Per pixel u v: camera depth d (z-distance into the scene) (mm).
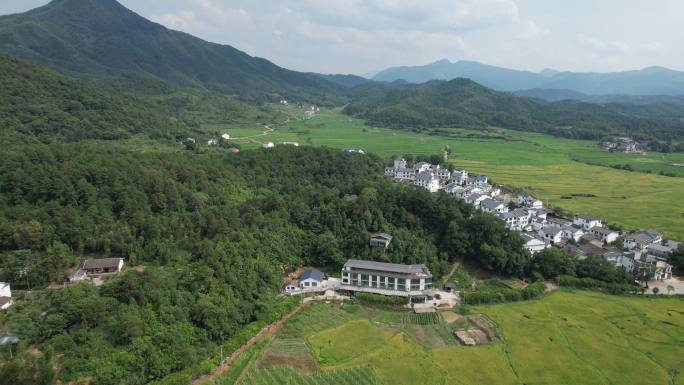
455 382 94375
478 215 163750
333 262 153250
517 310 127875
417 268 139500
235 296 117750
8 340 88625
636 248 171125
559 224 199625
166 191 160875
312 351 105000
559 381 95125
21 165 147500
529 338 112562
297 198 178750
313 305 128875
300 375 95625
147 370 89938
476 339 111750
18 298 109188
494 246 153250
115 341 93812
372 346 108188
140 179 159250
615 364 101438
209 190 179250
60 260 122250
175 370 93062
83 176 150500
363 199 170250
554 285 145375
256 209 166625
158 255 135125
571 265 148875
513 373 98000
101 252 134250
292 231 158125
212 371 95500
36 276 116312
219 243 136125
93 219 137875
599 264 148250
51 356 85375
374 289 135250
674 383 94500
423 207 170375
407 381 94375
